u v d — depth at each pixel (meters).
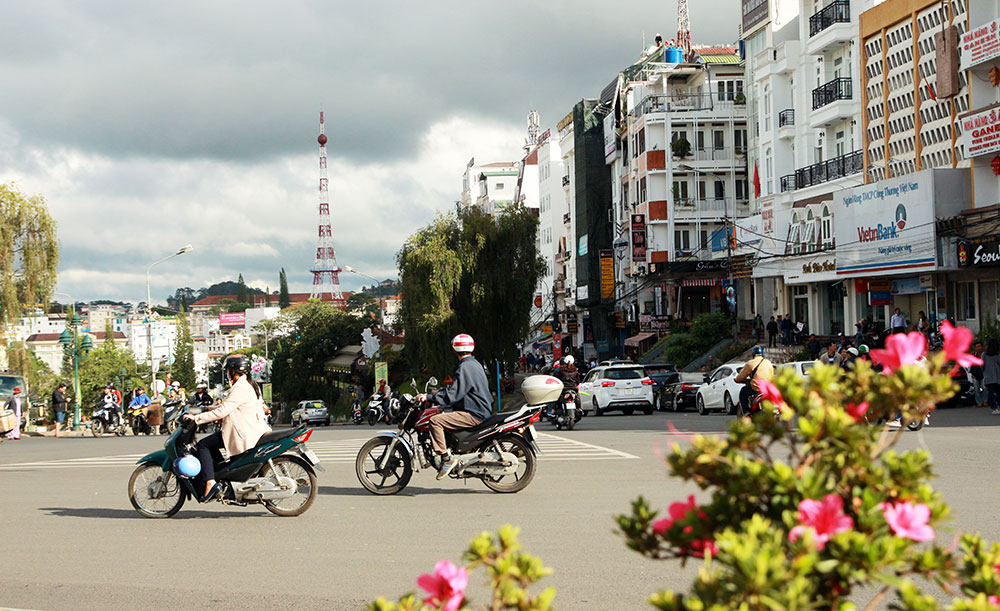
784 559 2.66
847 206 41.34
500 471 12.63
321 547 9.49
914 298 41.12
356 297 111.75
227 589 7.79
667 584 7.61
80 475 17.34
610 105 84.38
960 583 3.12
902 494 2.96
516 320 55.59
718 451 3.07
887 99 41.62
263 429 11.62
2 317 47.31
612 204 85.50
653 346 66.69
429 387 13.08
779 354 44.66
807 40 50.12
